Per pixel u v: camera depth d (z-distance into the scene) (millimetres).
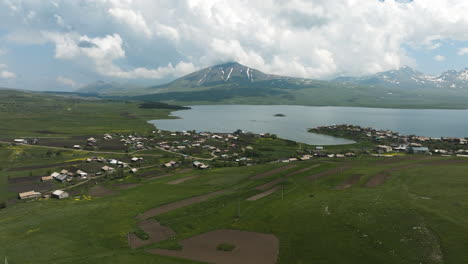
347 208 78750
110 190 120188
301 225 72562
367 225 67500
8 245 65125
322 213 77938
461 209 69688
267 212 84625
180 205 96875
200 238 69750
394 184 99875
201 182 126000
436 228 61500
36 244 66062
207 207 93500
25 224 78312
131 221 82875
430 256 53031
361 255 56188
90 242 68375
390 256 54812
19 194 112062
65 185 128000
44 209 92312
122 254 60156
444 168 112000
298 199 93938
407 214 69750
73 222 80312
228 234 71500
